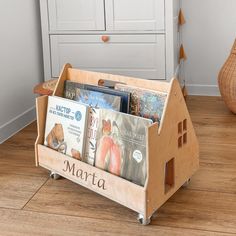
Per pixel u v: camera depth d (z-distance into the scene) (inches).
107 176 61.1
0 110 92.4
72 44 105.0
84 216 60.4
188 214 60.2
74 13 103.0
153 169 56.6
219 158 79.4
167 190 61.6
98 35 103.0
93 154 64.2
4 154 84.5
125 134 58.9
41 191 68.1
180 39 122.9
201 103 118.1
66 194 66.9
